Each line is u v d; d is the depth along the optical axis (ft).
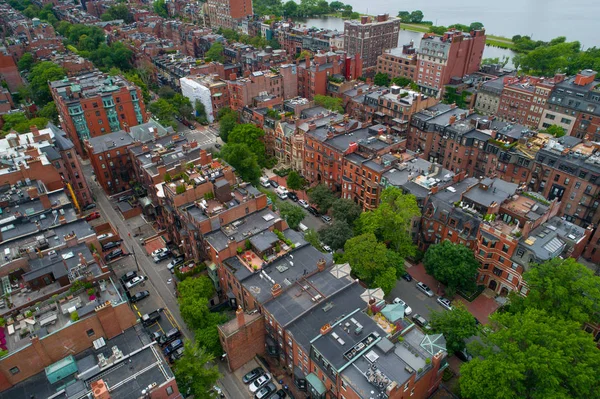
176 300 359.05
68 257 293.64
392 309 274.77
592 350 238.07
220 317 302.45
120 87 569.23
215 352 289.33
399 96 567.59
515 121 625.41
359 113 632.79
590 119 536.83
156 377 230.89
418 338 260.42
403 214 355.15
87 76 639.35
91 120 550.77
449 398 266.77
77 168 463.01
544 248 318.04
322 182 506.48
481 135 482.28
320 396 250.78
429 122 522.88
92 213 463.01
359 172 440.86
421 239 401.29
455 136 494.59
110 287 273.13
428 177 407.85
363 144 455.63
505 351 240.73
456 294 360.48
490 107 655.76
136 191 483.51
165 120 624.18
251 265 311.68
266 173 558.56
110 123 567.18
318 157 497.05
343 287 293.84
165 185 378.53
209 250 332.39
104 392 210.59
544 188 433.07
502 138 464.24
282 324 269.03
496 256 343.26
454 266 339.36
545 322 256.93
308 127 514.68
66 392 221.25
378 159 438.40
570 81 574.97
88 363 242.17
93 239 318.45
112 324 255.50
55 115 633.61
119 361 240.12
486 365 238.68
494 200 354.54
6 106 625.41
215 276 339.36
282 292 292.61
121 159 491.31
